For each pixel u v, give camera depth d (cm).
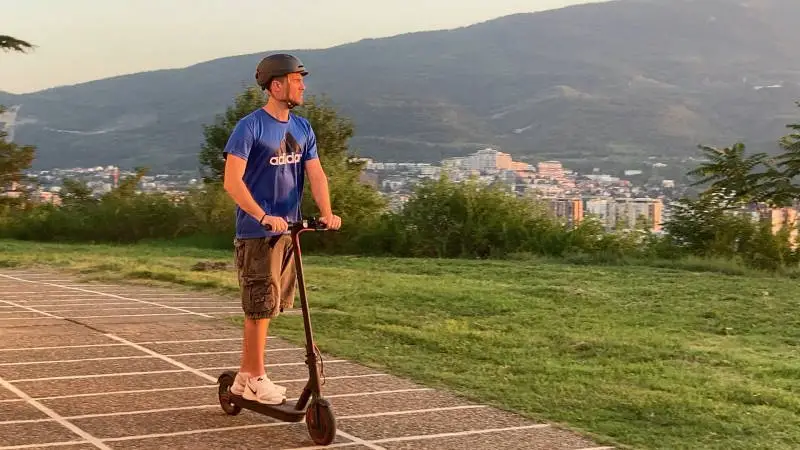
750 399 624
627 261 1683
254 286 526
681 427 551
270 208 532
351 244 2053
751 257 1698
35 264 1555
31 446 477
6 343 746
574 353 775
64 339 770
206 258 1769
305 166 551
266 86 534
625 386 651
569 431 537
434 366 706
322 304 1027
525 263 1677
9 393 583
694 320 973
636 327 921
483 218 1956
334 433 494
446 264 1633
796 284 1298
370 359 721
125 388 607
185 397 588
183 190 2580
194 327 848
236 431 518
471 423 549
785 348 830
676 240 1817
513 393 620
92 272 1414
